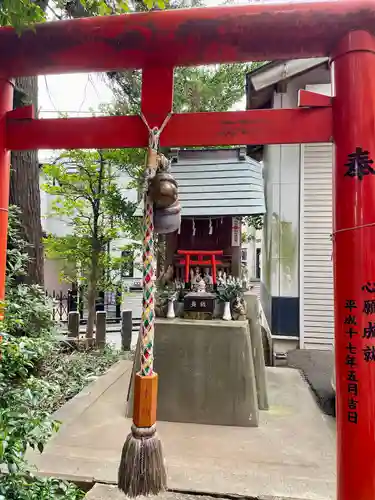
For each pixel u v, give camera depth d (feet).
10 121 6.59
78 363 17.99
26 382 5.87
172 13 5.68
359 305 5.47
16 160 15.37
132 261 24.53
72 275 25.43
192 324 12.69
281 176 20.62
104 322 22.07
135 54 6.09
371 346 5.44
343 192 5.66
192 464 9.48
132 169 23.15
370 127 5.50
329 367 17.67
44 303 12.38
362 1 5.35
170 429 11.69
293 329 20.29
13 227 13.93
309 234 20.27
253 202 13.58
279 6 5.49
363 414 5.42
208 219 14.53
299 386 15.46
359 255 5.49
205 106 22.09
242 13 5.53
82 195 23.79
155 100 6.19
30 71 6.56
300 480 8.74
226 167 14.71
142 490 4.84
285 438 11.05
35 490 5.63
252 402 12.07
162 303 13.76
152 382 5.12
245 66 25.35
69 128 6.45
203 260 14.47
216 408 12.16
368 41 5.55
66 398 14.43
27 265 15.24
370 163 5.49
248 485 8.52
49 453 9.95
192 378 12.44
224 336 12.50
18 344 5.63
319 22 5.46
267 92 20.89
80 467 9.22
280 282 20.51
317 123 5.90
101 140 6.37
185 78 20.10
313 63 18.70
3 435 4.37
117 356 20.34
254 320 14.06
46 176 27.25
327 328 19.97
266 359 20.86
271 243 20.80
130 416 12.50
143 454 4.92
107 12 7.87
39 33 5.99
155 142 5.72
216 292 14.12
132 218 22.63
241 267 15.19
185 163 15.15
